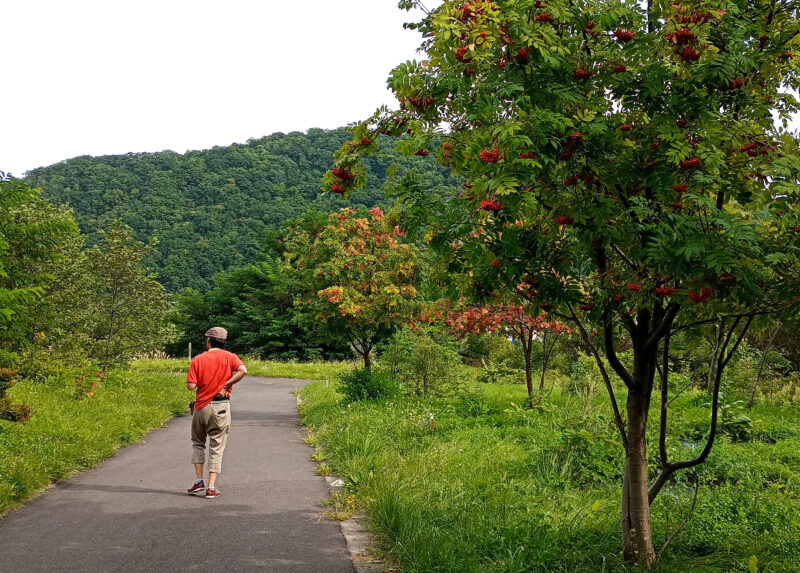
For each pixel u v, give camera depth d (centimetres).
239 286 5447
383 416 1145
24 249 1103
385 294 1500
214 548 495
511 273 425
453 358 1575
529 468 757
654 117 380
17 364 1257
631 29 412
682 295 379
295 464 861
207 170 9781
